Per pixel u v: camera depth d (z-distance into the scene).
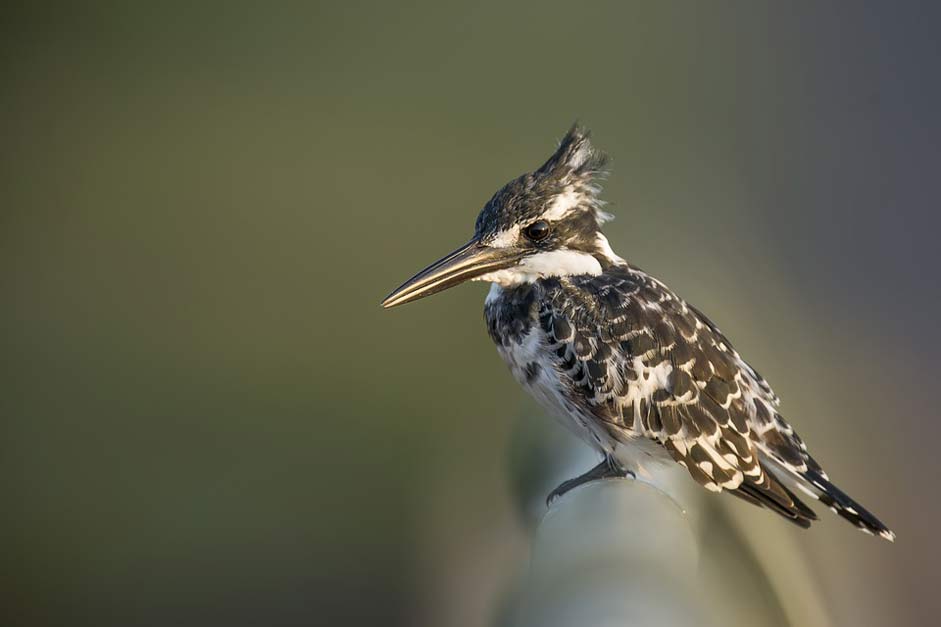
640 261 6.36
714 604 5.88
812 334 6.98
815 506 6.24
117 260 9.11
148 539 6.52
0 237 9.41
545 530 5.86
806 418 6.36
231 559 6.50
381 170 9.74
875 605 6.26
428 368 7.21
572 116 10.27
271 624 6.42
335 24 12.55
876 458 6.48
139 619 6.43
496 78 11.22
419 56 11.66
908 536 6.39
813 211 8.50
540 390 6.12
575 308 6.10
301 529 6.52
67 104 11.68
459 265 6.11
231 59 12.38
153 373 7.54
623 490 5.87
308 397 7.12
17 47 12.75
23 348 7.88
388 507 6.54
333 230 8.96
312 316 7.98
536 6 12.68
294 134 10.63
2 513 6.56
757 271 7.39
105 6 13.56
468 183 9.51
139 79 12.09
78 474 6.61
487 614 6.07
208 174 10.10
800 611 5.98
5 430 6.95
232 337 7.82
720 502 6.09
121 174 10.49
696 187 8.61
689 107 10.16
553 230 6.11
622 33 11.81
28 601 6.46
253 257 8.92
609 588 4.93
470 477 6.22
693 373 6.10
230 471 6.60
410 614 6.41
